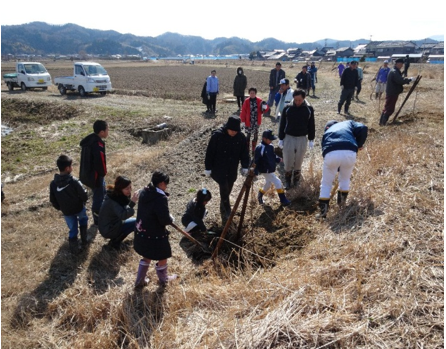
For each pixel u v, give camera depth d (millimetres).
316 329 3020
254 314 3424
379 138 8570
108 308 4023
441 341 2787
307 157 8469
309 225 5230
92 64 22375
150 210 4078
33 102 19078
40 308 4215
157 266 4340
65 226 6320
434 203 4727
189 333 3400
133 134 13523
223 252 5180
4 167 11172
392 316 3102
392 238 4121
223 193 5969
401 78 9773
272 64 69938
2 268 4965
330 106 14875
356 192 5438
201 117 14172
